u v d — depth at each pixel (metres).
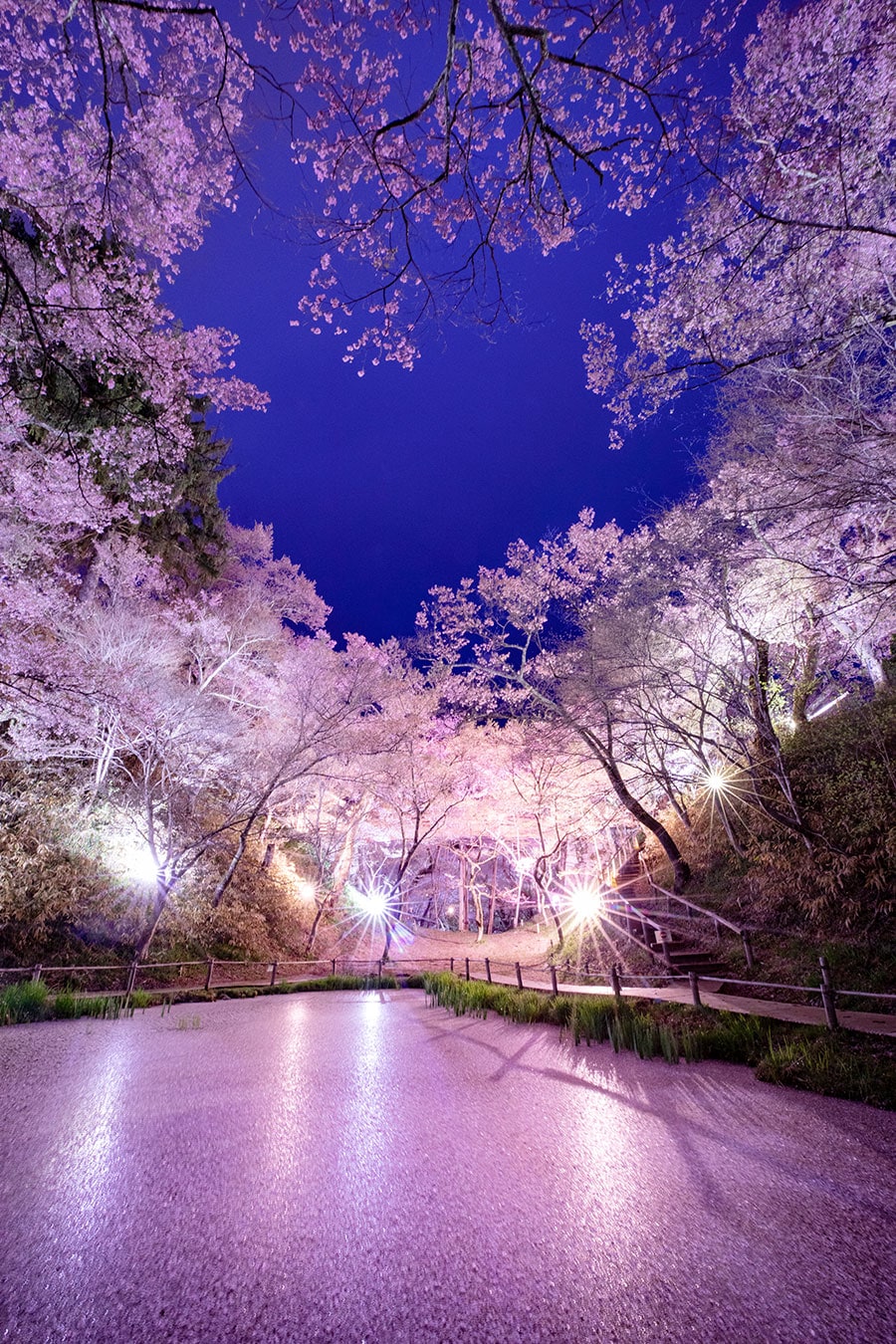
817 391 8.22
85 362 8.23
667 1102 5.86
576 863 27.97
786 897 11.01
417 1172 4.29
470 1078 7.02
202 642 21.69
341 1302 2.77
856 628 13.12
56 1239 3.33
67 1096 6.10
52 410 9.36
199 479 21.78
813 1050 6.69
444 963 23.16
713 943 11.77
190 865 17.52
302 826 28.23
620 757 16.69
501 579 19.61
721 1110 5.54
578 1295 2.81
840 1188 3.85
